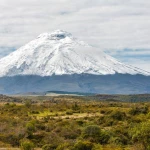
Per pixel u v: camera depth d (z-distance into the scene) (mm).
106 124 113875
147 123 75812
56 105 179000
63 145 76062
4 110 154625
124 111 138750
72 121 116125
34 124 102688
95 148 73500
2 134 88188
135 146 75125
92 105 177375
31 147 76750
